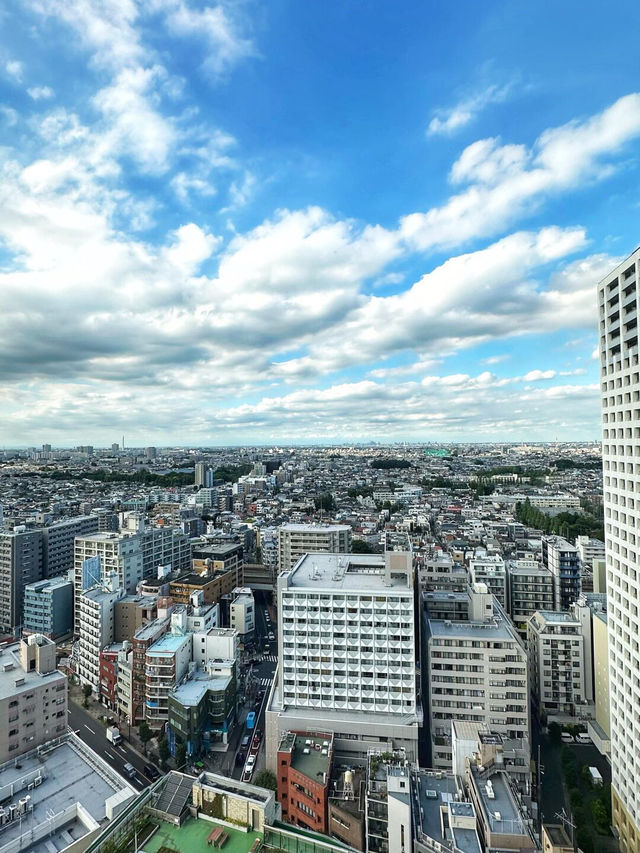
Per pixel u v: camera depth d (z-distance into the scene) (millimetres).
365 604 106375
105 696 137000
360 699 105438
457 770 79375
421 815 72188
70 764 75625
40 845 59312
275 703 110188
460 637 106438
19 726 83812
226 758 111938
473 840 66375
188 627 136000
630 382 80875
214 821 54156
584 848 82750
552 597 166250
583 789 100188
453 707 105875
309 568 126500
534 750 115000
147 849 50562
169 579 183500
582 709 124625
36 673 91188
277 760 92500
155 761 110938
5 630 194500
